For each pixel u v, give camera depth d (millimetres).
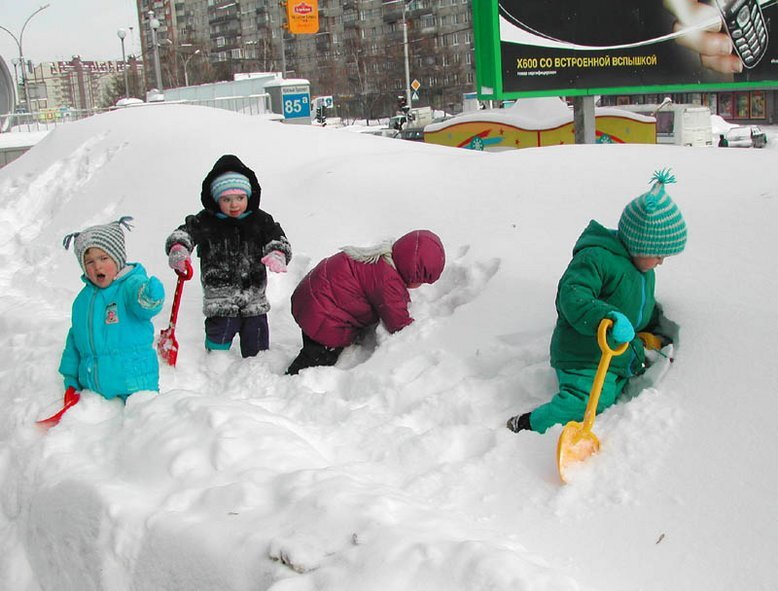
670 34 11945
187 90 22938
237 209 4395
